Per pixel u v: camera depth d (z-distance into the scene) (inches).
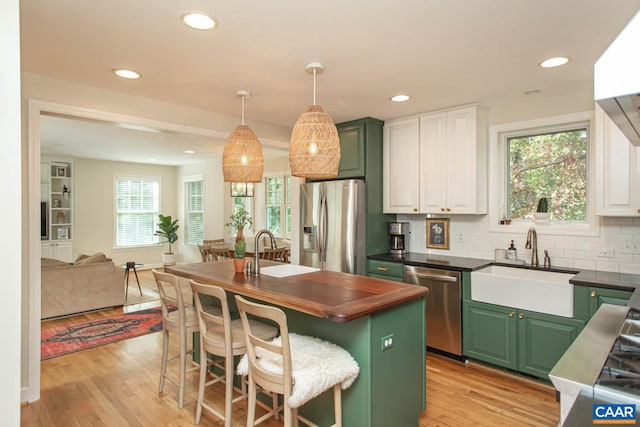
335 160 91.1
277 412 92.6
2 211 45.3
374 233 162.9
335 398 76.4
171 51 92.0
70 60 97.4
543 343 110.3
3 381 45.1
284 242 258.8
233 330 92.7
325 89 121.0
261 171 115.0
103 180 315.9
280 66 101.3
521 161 142.4
